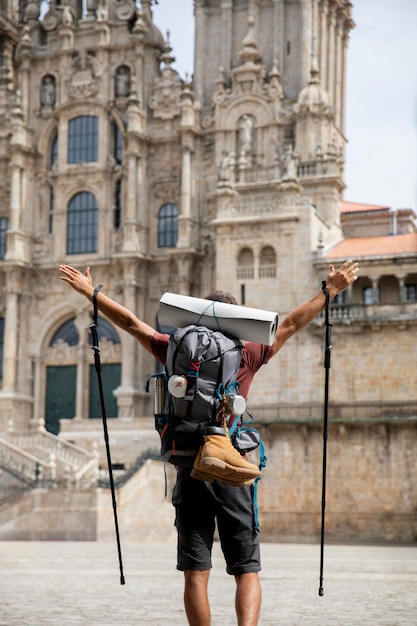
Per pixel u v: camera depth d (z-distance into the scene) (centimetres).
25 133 8475
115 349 8162
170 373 966
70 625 1545
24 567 3266
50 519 5700
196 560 978
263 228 7275
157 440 7362
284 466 6631
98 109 8444
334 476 6531
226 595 2208
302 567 3444
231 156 7625
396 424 6438
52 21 8662
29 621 1602
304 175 7781
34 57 8650
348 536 6444
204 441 942
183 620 1647
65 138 8512
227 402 952
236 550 981
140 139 8244
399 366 6781
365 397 6831
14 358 8238
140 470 6050
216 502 976
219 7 8344
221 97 8106
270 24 8169
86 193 8456
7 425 7706
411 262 6956
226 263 7338
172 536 6053
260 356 1010
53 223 8469
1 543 5209
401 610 1836
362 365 6856
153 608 1877
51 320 8369
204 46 8344
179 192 8262
